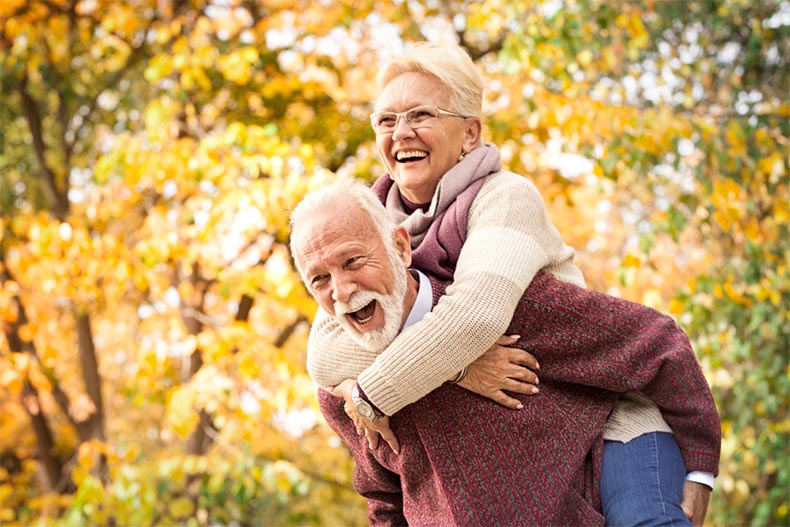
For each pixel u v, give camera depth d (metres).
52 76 8.45
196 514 7.21
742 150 6.00
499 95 7.32
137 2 8.40
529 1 6.05
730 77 6.88
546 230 2.24
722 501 6.91
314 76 8.28
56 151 9.09
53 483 9.27
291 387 6.02
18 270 7.77
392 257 2.07
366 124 7.92
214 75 7.45
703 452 2.18
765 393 6.16
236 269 6.55
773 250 6.34
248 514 8.28
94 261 6.34
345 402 2.23
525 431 2.13
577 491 2.13
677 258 7.84
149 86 8.55
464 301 2.03
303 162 6.03
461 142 2.32
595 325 2.16
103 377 10.24
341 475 7.99
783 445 6.26
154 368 6.34
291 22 8.13
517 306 2.14
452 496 2.13
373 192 2.19
